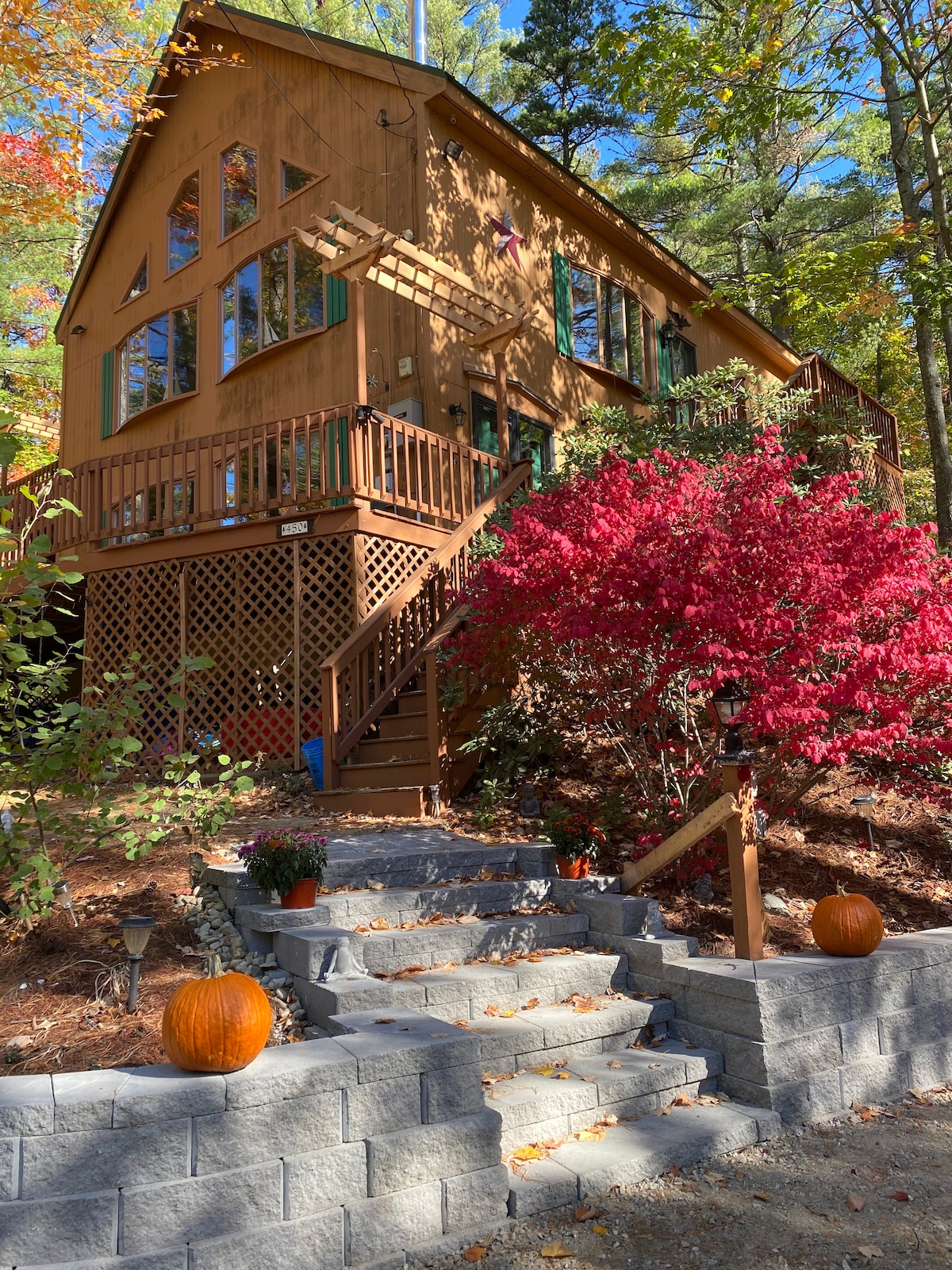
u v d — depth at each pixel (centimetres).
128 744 453
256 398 1269
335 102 1189
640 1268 307
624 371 1448
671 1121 401
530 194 1270
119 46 1206
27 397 2198
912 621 544
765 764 706
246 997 308
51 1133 273
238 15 1276
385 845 586
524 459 1098
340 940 425
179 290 1435
